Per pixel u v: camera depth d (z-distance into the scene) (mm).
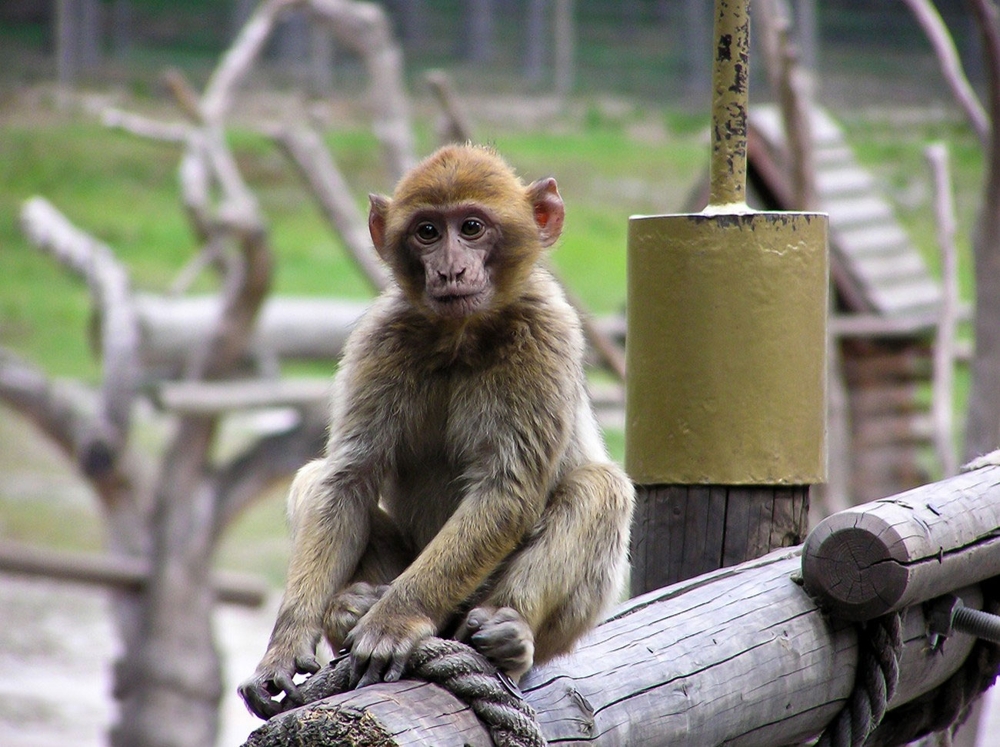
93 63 45812
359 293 31422
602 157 40875
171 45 47250
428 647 4086
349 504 5070
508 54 49062
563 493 4871
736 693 4602
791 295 5398
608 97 46594
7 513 23234
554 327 5137
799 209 10469
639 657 4480
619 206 37562
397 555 5328
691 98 47125
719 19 5480
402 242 5070
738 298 5371
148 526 14773
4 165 39062
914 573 4758
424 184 5043
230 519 14625
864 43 45125
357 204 35219
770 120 14484
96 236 34625
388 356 5211
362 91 44750
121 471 14680
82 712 16375
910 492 5117
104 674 18125
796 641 4836
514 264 5051
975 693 5730
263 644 19734
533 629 4578
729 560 5461
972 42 43250
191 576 14406
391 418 5191
